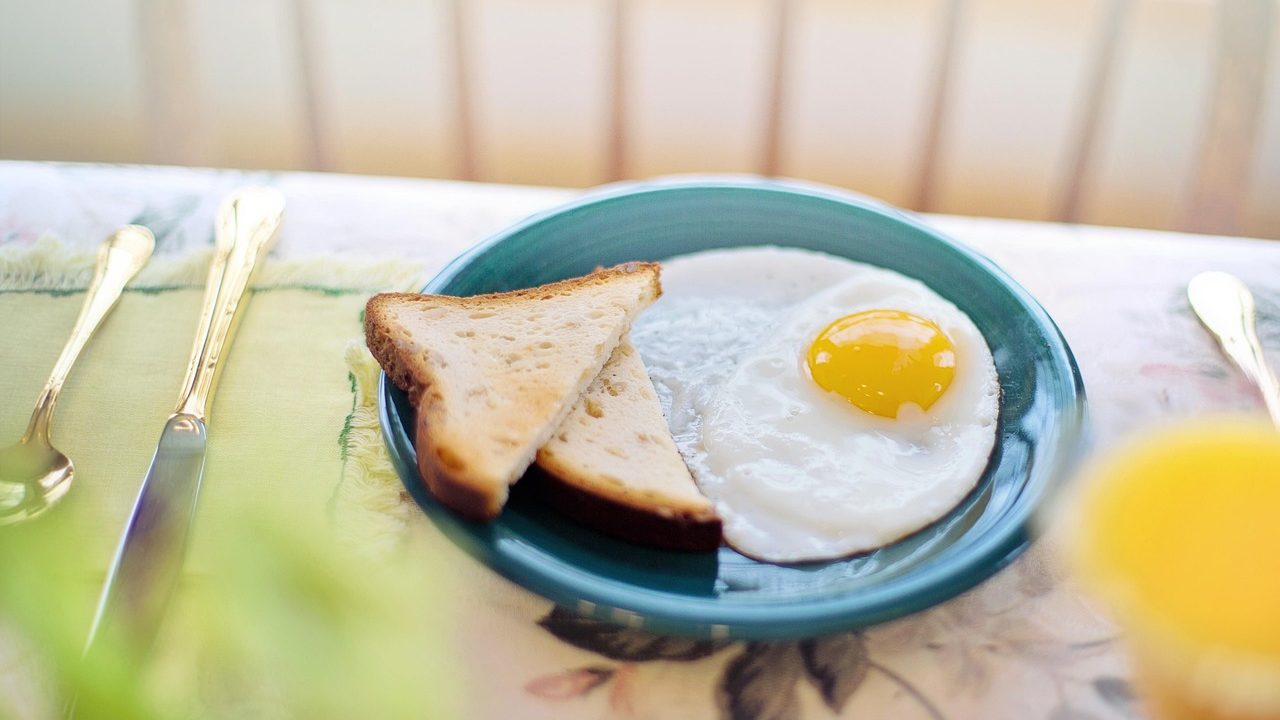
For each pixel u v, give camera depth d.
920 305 0.35
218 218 0.38
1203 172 0.53
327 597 0.12
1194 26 0.64
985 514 0.29
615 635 0.25
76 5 0.65
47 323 0.34
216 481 0.29
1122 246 0.39
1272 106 0.64
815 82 0.69
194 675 0.23
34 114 0.70
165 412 0.31
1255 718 0.16
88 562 0.26
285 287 0.36
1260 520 0.18
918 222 0.37
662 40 0.67
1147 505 0.19
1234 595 0.17
